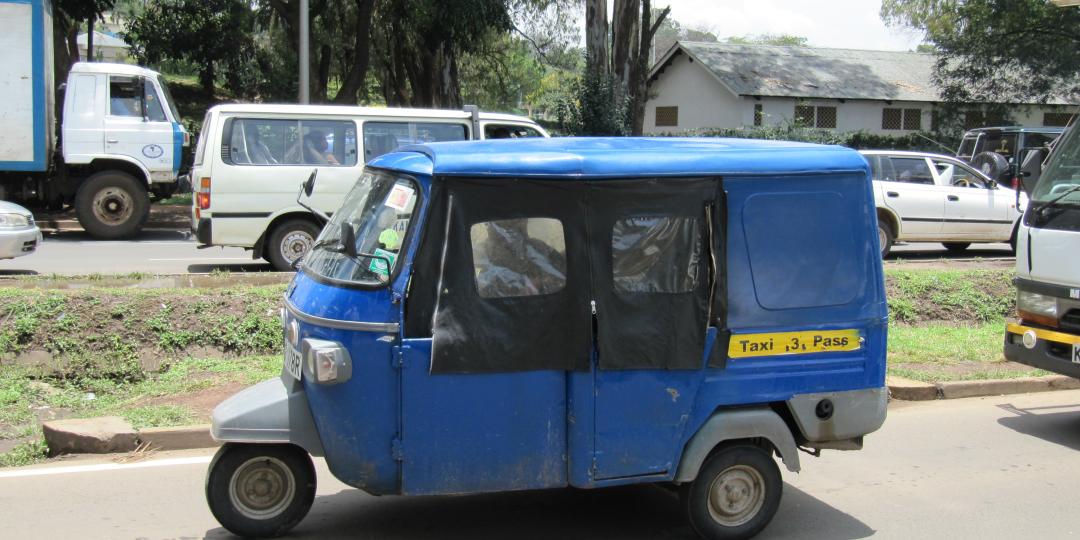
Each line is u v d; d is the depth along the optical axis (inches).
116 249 615.5
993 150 821.2
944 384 321.4
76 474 227.0
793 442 188.4
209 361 318.0
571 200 175.6
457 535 194.7
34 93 658.8
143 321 327.3
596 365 177.2
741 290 185.2
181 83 1660.9
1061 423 290.7
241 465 182.4
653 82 1624.0
